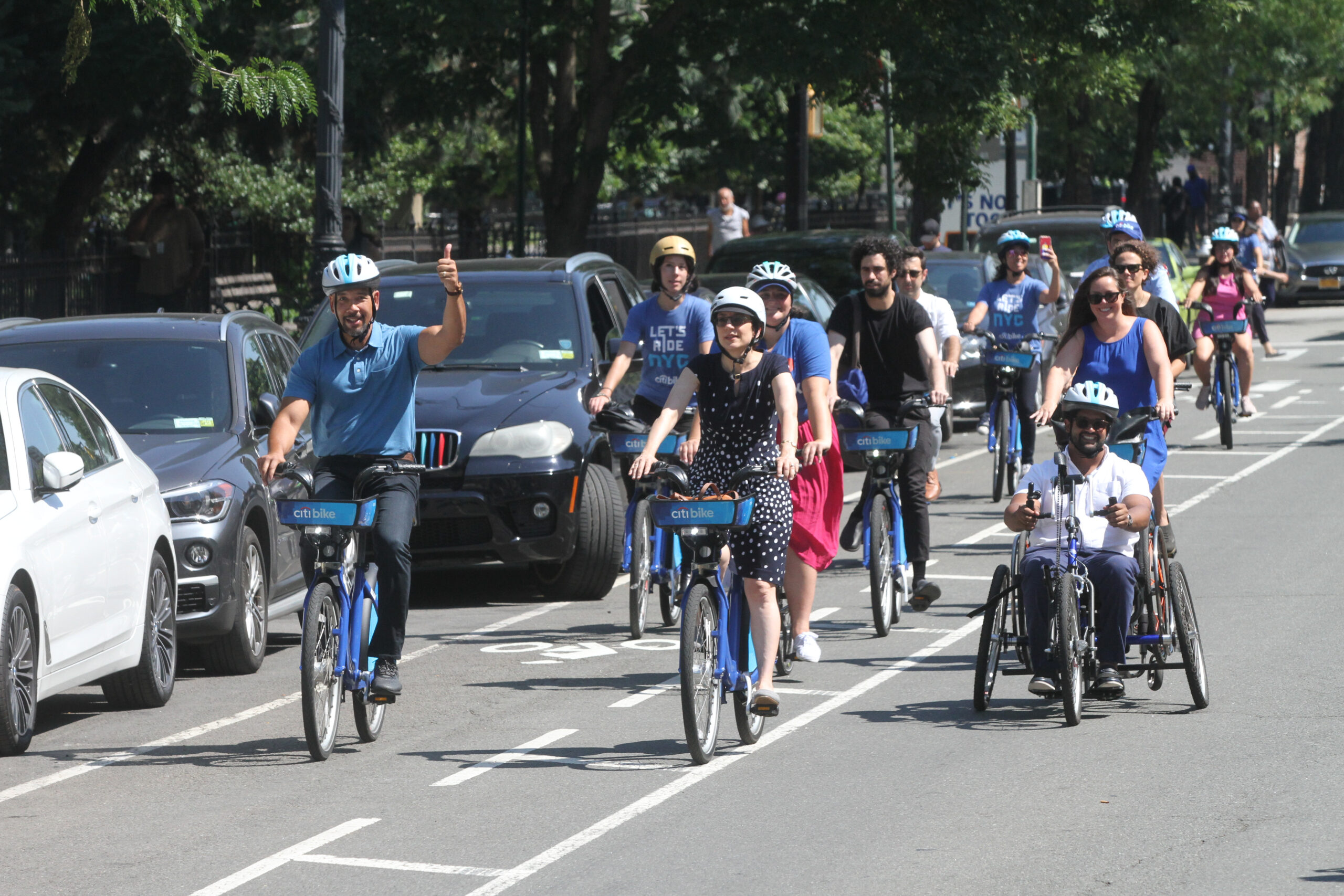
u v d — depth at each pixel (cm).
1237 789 2181
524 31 7119
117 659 2800
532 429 3691
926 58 7012
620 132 8094
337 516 2448
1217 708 2633
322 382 2534
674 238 3531
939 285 6706
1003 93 7244
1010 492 4866
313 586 2497
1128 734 2491
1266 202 19388
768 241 6675
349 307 2506
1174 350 3153
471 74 7738
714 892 1852
